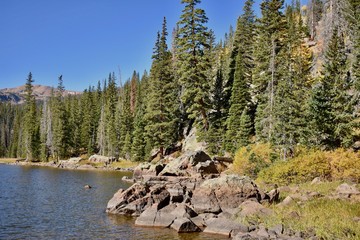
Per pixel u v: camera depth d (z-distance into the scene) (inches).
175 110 2426.2
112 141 3287.4
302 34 2623.0
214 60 3088.1
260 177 1238.9
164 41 2465.6
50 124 3863.2
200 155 1395.2
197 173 1240.2
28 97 4055.1
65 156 3612.2
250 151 1457.9
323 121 1256.2
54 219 856.3
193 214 831.1
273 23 1955.0
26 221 828.6
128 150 3038.9
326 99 1278.3
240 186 879.7
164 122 2288.4
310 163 1125.1
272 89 1665.8
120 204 955.3
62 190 1414.9
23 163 3644.2
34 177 2012.8
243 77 1995.6
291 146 1314.0
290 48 2039.9
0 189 1416.1
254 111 2090.3
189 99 2050.9
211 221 762.8
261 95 1851.6
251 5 2500.0
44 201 1128.8
